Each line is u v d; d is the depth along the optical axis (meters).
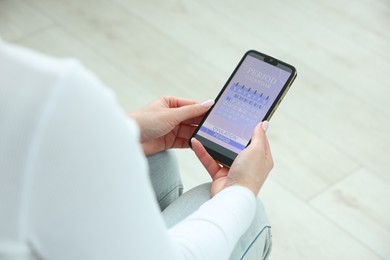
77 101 0.36
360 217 1.46
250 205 0.69
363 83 1.87
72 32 1.93
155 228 0.47
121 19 2.00
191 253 0.59
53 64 0.36
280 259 1.36
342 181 1.55
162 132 0.85
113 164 0.40
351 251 1.39
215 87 1.80
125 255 0.45
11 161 0.35
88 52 1.86
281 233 1.41
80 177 0.38
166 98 0.92
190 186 1.50
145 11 2.05
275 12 2.12
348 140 1.66
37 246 0.40
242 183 0.72
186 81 1.80
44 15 1.98
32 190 0.37
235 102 0.91
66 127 0.36
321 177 1.55
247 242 0.79
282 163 1.57
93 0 2.07
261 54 0.93
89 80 0.37
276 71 0.91
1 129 0.35
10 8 1.99
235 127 0.89
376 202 1.50
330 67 1.91
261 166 0.74
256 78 0.92
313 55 1.95
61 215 0.39
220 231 0.63
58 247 0.41
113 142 0.39
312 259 1.36
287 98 1.77
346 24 2.11
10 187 0.36
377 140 1.68
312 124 1.70
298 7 2.16
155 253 0.48
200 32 1.99
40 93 0.35
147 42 1.92
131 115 0.84
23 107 0.35
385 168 1.60
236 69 0.93
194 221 0.64
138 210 0.44
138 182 0.43
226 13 2.08
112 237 0.43
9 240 0.39
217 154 0.88
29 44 1.86
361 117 1.74
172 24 2.01
